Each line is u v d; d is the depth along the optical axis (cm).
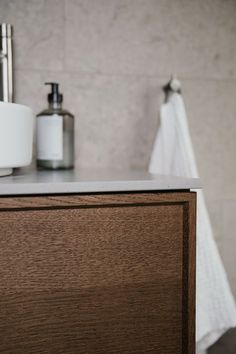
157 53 100
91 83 95
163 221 61
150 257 61
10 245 55
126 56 98
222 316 85
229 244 108
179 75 102
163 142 96
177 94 95
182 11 101
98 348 59
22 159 65
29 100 91
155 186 61
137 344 61
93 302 59
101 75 96
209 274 85
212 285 85
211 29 104
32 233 56
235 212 108
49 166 86
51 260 57
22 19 90
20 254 55
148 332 61
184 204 62
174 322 63
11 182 57
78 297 58
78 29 94
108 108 97
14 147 63
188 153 92
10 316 55
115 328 60
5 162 62
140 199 60
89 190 58
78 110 95
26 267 56
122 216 59
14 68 90
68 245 57
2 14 88
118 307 60
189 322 62
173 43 101
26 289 56
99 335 59
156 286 61
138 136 100
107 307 59
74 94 94
